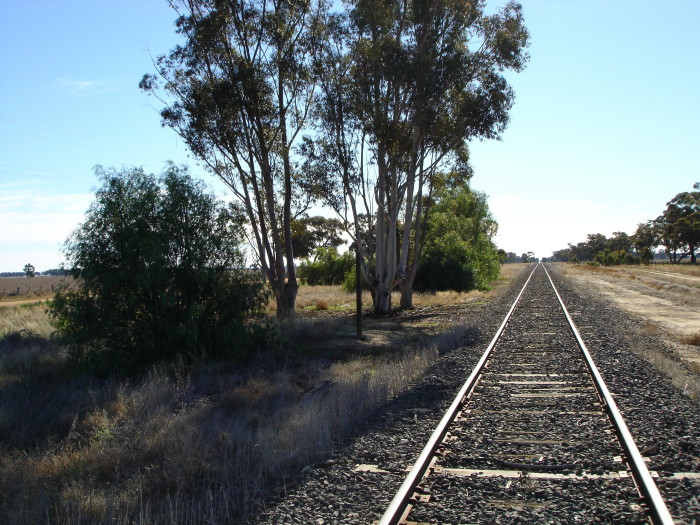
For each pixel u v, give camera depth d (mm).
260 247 23219
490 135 25125
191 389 11727
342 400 9000
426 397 9523
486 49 25453
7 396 11602
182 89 21828
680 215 115688
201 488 6438
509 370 11625
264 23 21484
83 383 12688
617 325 19500
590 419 7828
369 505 5270
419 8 24109
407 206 27984
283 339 16328
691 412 8070
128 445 7965
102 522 5531
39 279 121812
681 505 4938
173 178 14852
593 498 5215
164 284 14102
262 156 22672
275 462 6652
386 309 27547
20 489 6688
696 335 15875
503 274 89062
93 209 14070
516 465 6105
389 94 24750
